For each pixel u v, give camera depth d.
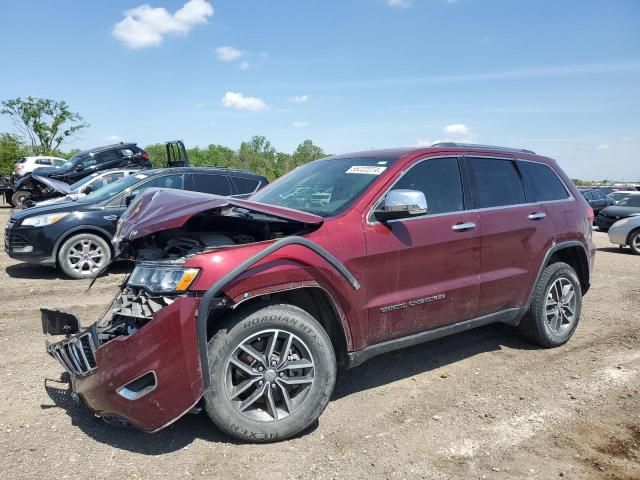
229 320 3.25
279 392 3.42
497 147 5.07
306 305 3.73
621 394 4.19
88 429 3.52
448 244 4.18
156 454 3.22
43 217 8.30
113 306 3.79
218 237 3.61
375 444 3.39
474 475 3.06
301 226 3.63
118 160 17.50
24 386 4.22
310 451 3.29
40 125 52.41
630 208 18.61
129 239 3.30
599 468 3.15
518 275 4.76
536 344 5.30
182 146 13.48
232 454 3.23
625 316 6.51
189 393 3.04
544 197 5.20
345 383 4.38
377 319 3.80
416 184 4.19
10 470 3.03
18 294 7.34
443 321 4.25
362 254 3.68
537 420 3.74
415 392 4.20
